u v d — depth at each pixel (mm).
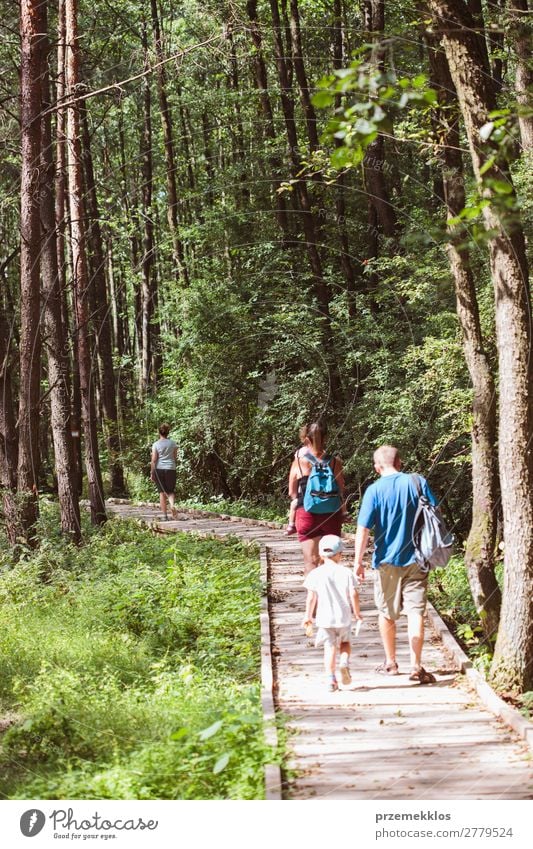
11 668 9539
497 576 11641
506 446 8102
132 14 29781
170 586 12992
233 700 7719
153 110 35062
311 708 7305
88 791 5844
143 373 31141
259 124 28812
